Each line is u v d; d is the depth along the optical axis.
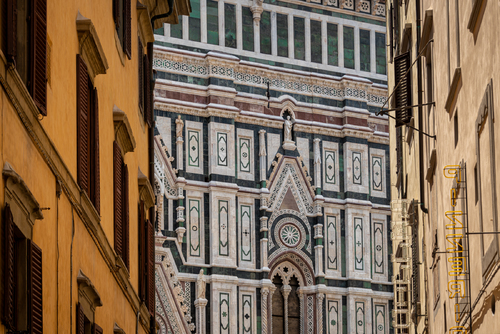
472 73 18.61
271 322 57.72
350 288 60.28
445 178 23.00
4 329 11.87
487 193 17.16
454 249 21.27
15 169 12.55
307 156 61.69
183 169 57.44
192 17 60.16
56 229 14.88
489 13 16.50
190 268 56.12
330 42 64.31
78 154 16.72
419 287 30.50
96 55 18.06
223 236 57.31
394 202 35.06
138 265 25.56
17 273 12.73
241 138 59.78
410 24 30.92
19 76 12.64
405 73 30.69
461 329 20.58
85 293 17.09
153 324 27.83
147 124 28.41
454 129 21.44
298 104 62.09
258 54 61.72
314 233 60.56
